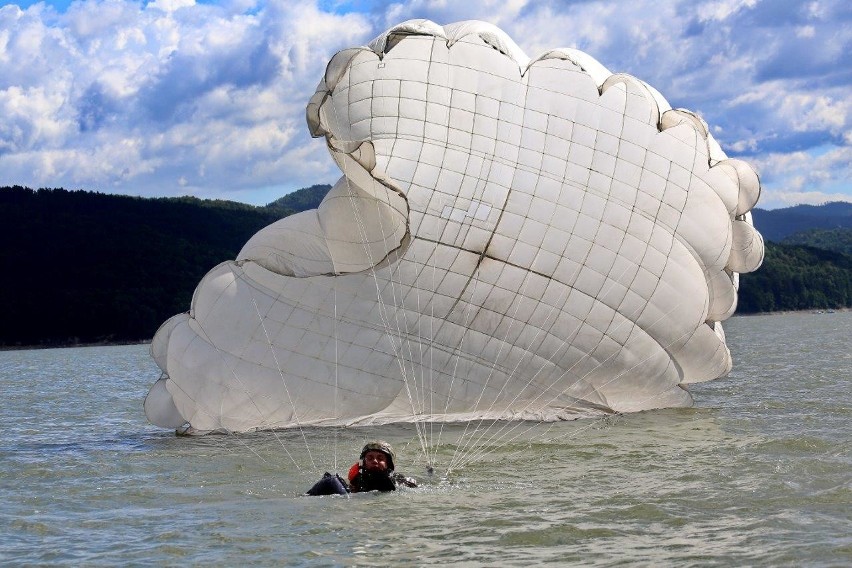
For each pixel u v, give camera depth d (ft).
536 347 71.36
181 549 37.45
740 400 84.74
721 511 40.91
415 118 69.82
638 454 57.31
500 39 71.61
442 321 70.38
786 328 317.83
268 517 42.60
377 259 69.21
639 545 35.94
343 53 70.18
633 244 70.59
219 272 71.10
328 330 70.79
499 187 69.36
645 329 72.79
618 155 70.38
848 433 61.62
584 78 70.85
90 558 36.55
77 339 389.19
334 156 64.75
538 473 52.44
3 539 39.93
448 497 46.19
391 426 73.05
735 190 72.28
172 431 78.07
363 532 39.04
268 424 72.49
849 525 37.45
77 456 63.72
